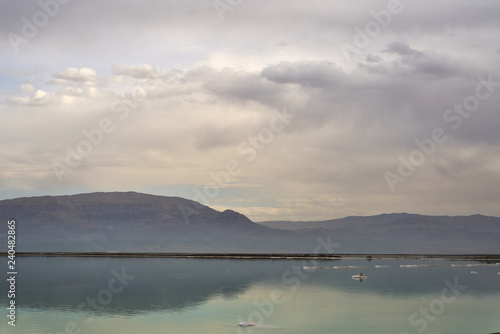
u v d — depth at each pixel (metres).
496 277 117.94
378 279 110.19
